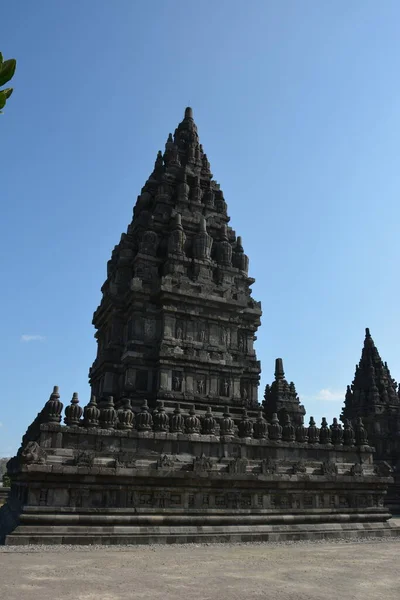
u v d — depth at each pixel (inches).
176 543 1031.6
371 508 1327.5
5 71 291.4
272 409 2253.9
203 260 1728.6
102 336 1868.8
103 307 1787.6
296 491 1248.2
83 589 586.6
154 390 1530.5
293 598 564.1
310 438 1353.3
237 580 661.3
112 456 1107.3
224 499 1160.8
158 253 1754.4
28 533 958.4
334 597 574.9
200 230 1784.0
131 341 1552.7
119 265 1752.0
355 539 1194.6
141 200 1918.1
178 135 2119.8
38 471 997.8
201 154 2089.1
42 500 1007.0
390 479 1374.3
